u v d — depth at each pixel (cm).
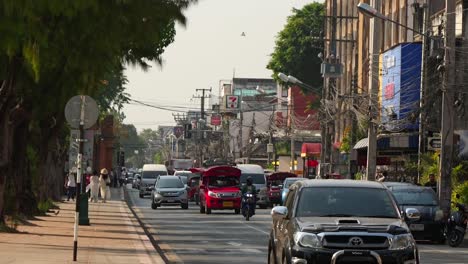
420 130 5797
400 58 7262
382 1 9219
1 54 3084
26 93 3925
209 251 3494
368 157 6203
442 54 5634
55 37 2948
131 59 4200
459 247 3925
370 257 1964
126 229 4550
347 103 8400
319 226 2003
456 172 5419
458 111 6328
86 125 2878
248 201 5869
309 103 13512
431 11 7700
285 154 13662
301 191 2172
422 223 4069
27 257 2897
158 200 7606
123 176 15800
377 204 2128
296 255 1997
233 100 18712
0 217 4012
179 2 3247
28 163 5316
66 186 9306
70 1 2520
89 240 3753
